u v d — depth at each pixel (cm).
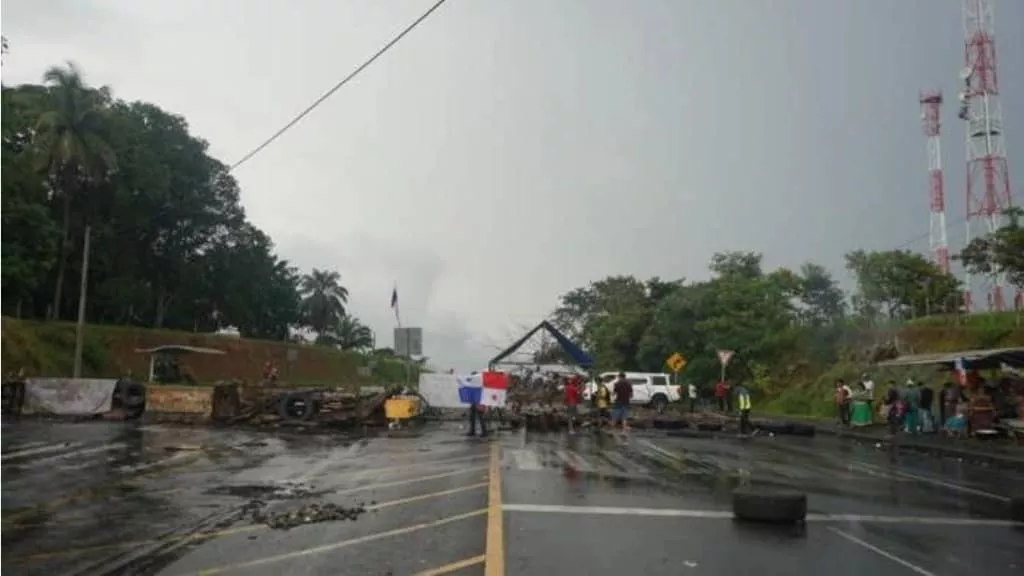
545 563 830
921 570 845
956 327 3934
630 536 975
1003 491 1474
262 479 1464
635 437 2598
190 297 7894
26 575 774
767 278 5503
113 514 1097
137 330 6106
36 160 5056
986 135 4700
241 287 8262
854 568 843
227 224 7844
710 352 5056
